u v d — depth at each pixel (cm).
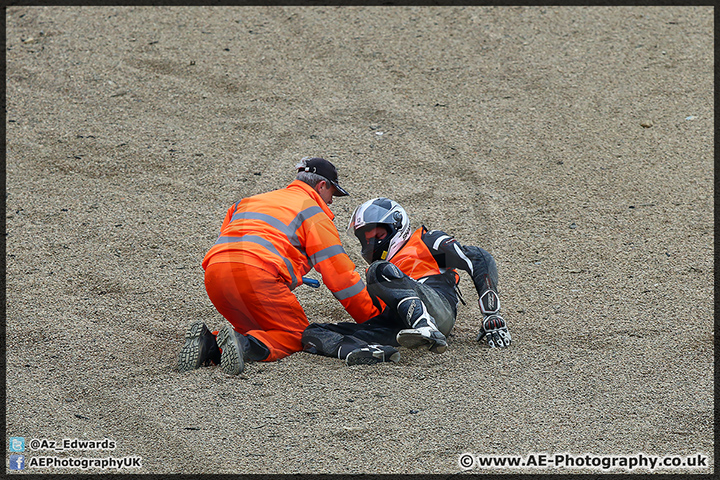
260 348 1644
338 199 2458
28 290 1994
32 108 3058
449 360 1666
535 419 1457
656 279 2012
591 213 2372
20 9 3909
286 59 3438
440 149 2748
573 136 2847
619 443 1388
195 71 3331
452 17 3831
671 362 1645
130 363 1677
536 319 1839
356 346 1648
